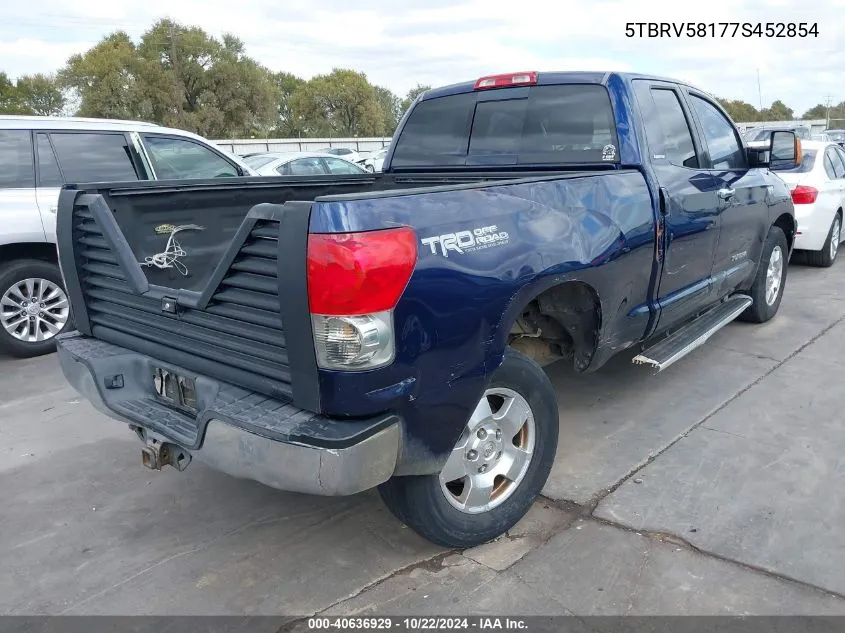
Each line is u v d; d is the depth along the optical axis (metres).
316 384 2.35
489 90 4.41
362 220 2.28
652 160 3.88
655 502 3.35
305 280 2.26
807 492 3.38
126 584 2.93
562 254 3.00
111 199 3.49
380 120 71.44
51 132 6.12
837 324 6.19
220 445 2.54
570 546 3.03
